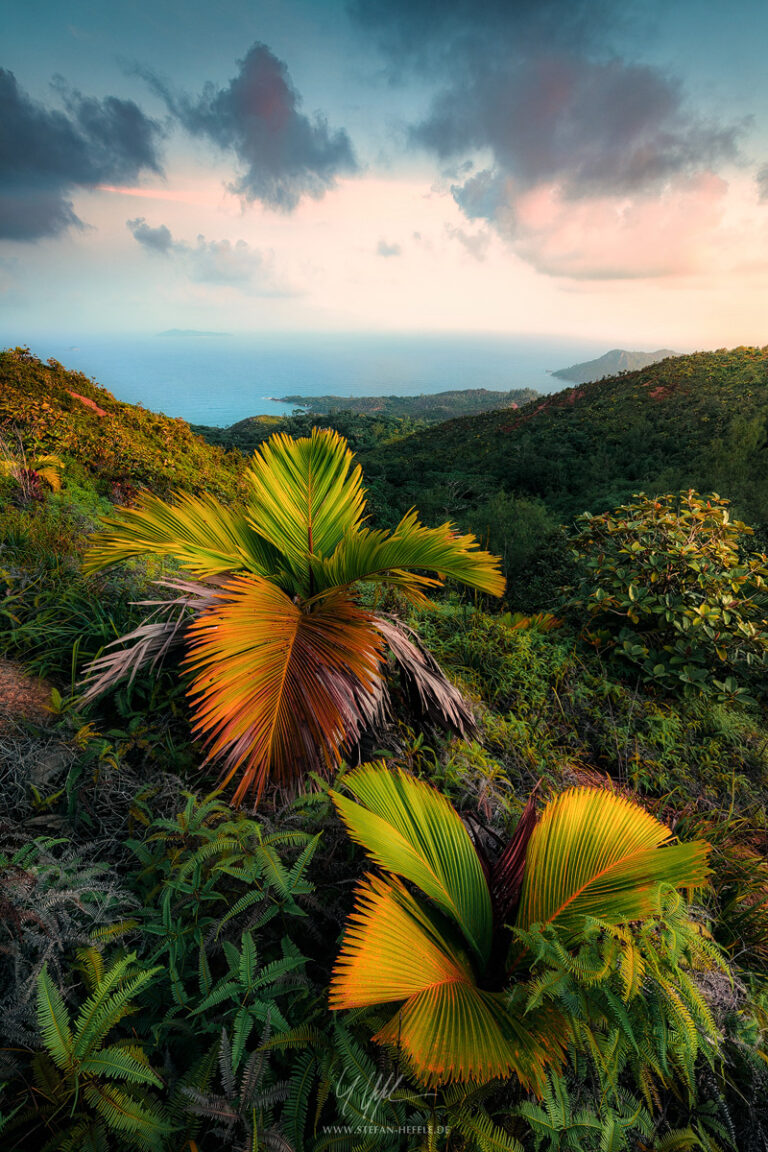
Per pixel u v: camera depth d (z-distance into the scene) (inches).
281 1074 47.1
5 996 42.1
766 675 170.1
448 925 58.1
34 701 79.0
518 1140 45.7
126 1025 46.0
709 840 102.6
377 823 58.8
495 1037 43.9
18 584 111.7
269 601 83.3
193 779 76.2
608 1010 47.8
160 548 83.7
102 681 79.0
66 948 48.6
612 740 135.0
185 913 55.3
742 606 176.1
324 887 64.2
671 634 178.5
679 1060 50.4
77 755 69.5
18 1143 37.9
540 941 47.9
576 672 165.6
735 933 77.3
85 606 109.3
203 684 68.0
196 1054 45.3
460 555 92.7
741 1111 54.8
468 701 124.6
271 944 56.7
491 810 88.6
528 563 309.0
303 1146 40.5
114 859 60.7
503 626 177.2
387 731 98.6
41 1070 38.7
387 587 150.6
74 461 288.4
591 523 210.4
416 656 99.7
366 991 43.7
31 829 58.6
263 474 105.0
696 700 160.1
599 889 57.1
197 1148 38.5
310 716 68.4
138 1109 37.7
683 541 183.0
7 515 154.5
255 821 68.6
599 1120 46.8
